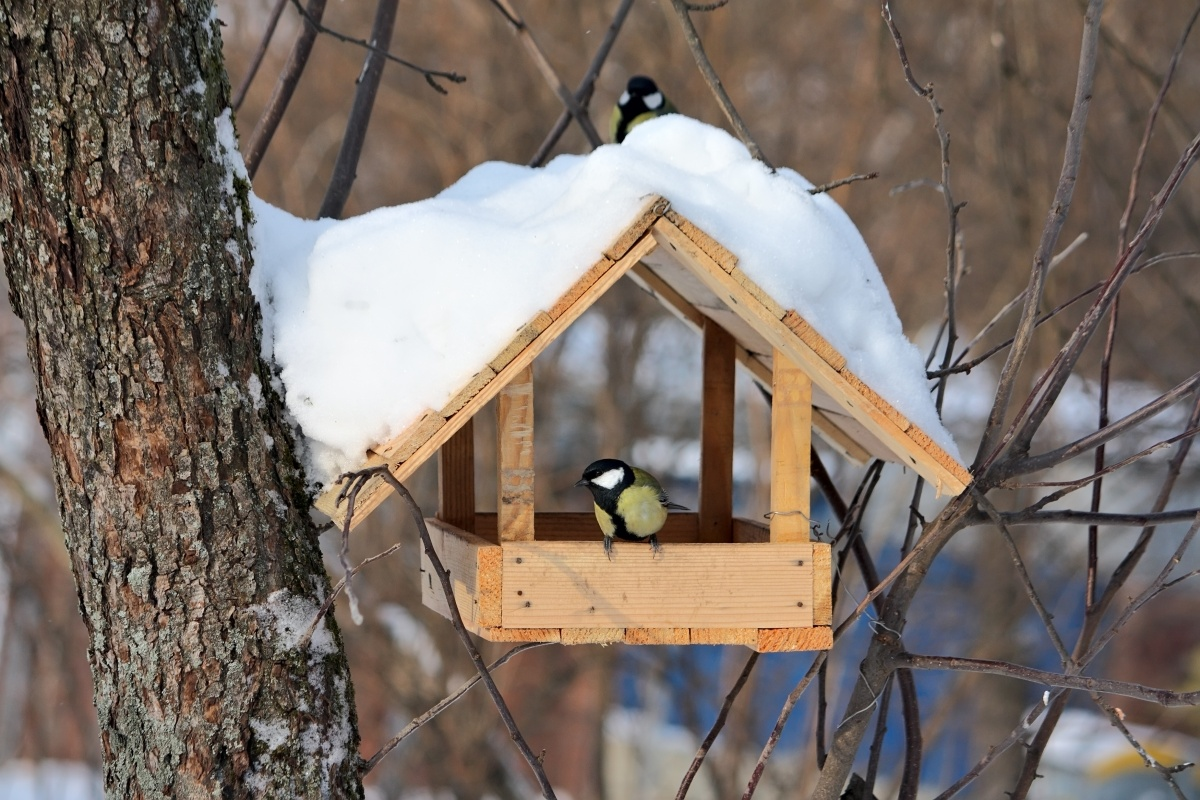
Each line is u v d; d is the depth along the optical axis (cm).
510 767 2873
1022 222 2225
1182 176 816
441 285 802
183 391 710
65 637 2752
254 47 2723
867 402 809
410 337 786
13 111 686
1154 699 757
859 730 896
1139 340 3030
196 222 715
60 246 693
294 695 728
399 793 2702
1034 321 827
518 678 2867
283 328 786
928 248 3083
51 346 706
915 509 959
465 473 1077
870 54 2712
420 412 766
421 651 2823
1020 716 2995
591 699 3080
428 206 902
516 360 778
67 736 2978
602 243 788
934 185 938
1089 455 3002
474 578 845
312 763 730
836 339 823
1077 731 3095
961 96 2955
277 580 729
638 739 3077
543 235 811
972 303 3142
